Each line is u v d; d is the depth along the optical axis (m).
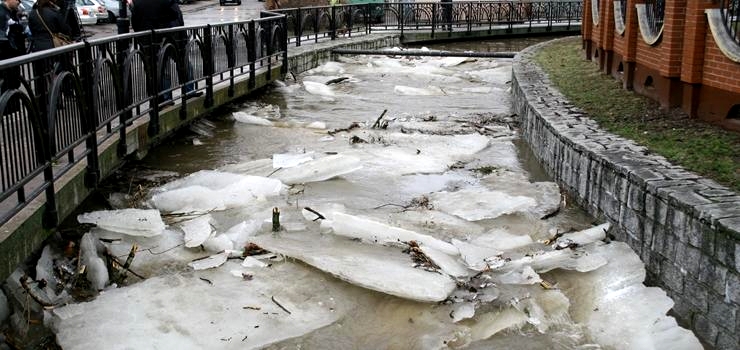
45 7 9.66
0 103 4.25
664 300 5.02
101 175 6.57
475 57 20.12
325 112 12.58
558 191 7.45
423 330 4.78
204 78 10.27
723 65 7.18
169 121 8.93
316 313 4.97
